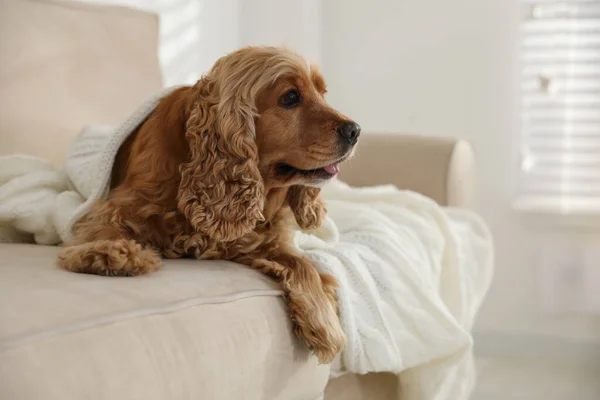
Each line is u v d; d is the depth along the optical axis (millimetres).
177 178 1409
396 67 3479
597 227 3143
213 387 1040
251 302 1217
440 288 1969
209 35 3299
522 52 3244
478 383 2783
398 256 1705
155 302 1036
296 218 1600
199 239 1395
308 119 1452
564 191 3197
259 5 3525
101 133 1737
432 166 2430
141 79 2387
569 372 2967
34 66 2074
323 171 1488
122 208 1385
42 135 2039
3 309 878
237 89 1406
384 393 1720
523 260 3266
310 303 1310
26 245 1551
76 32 2217
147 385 920
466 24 3330
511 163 3275
